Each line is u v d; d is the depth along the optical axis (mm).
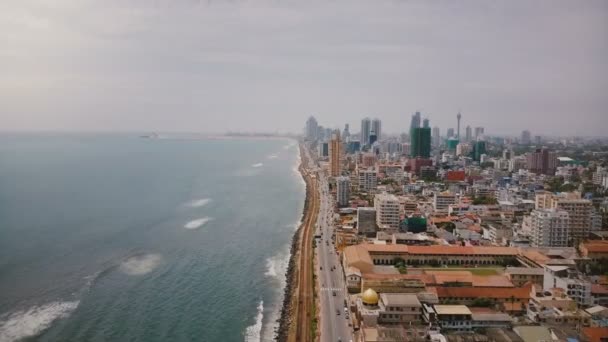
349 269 187000
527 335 127125
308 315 161125
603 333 129000
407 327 134375
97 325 154000
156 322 158625
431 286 170625
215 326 157625
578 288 163250
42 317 157000
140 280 195625
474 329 136500
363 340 127562
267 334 152375
